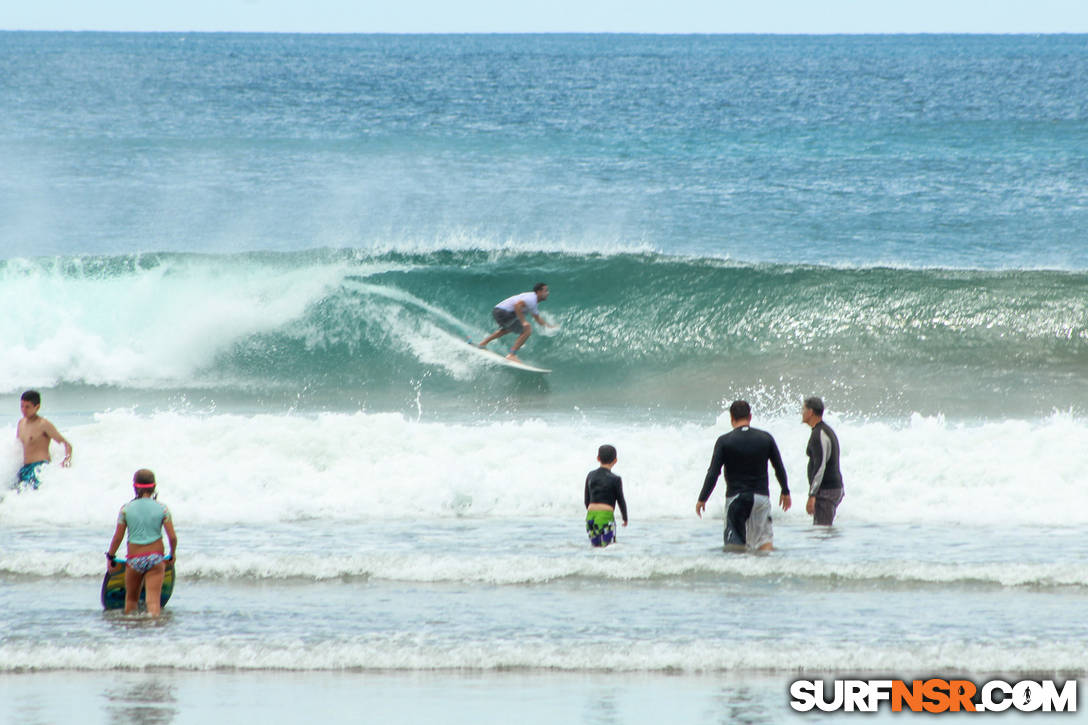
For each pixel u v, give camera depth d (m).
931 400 63.72
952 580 33.19
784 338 73.38
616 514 42.41
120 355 72.56
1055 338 70.50
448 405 66.38
